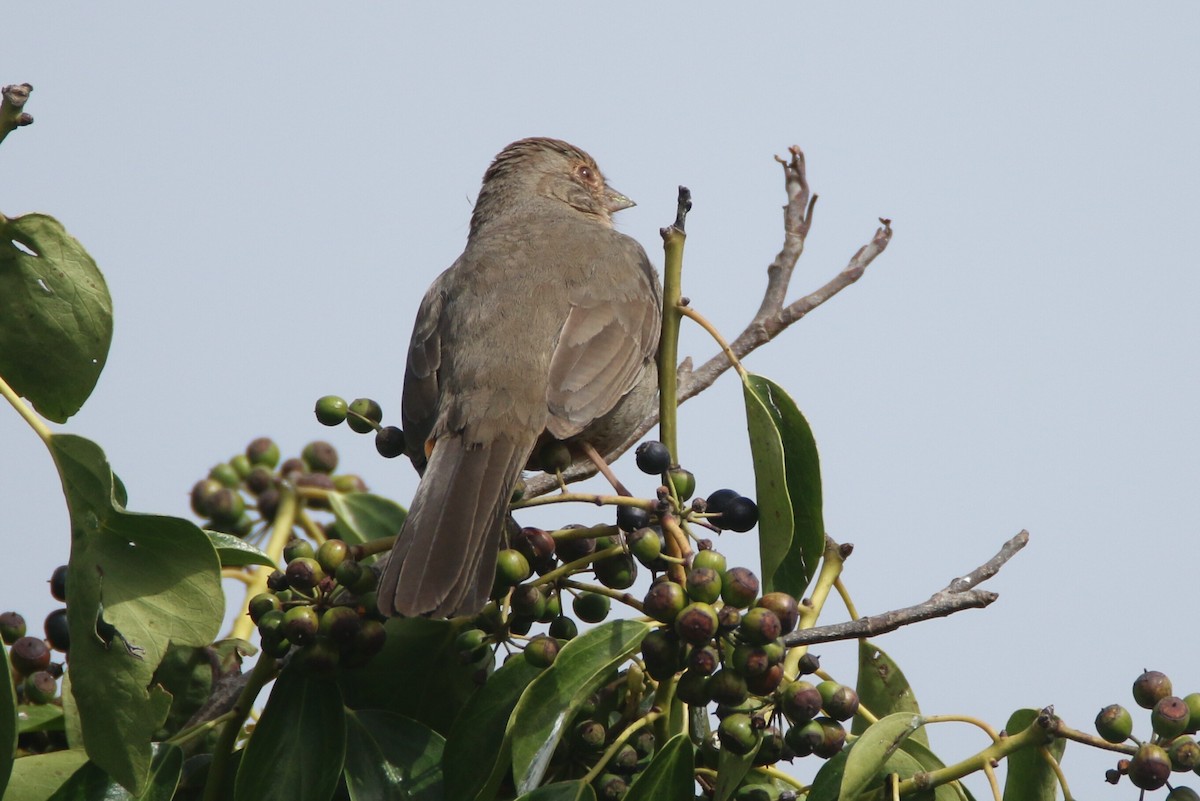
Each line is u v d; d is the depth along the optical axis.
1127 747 6.06
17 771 6.47
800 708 6.29
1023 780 6.69
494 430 8.88
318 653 6.66
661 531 6.91
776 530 6.99
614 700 7.02
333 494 9.27
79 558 6.27
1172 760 6.12
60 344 7.12
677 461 7.42
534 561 7.11
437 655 7.32
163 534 6.22
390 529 9.19
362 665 6.89
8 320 7.09
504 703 6.80
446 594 6.90
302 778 6.62
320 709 6.74
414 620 7.34
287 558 7.10
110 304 7.08
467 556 7.15
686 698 6.35
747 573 6.34
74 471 6.27
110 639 6.24
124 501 6.75
